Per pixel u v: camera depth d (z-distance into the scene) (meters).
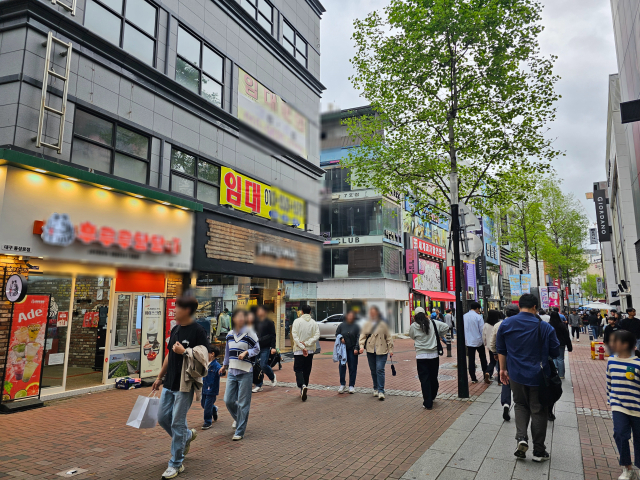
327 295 27.73
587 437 5.45
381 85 11.59
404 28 10.59
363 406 7.41
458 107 10.34
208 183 12.05
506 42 10.19
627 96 17.83
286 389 9.11
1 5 7.79
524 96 10.30
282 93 15.89
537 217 30.12
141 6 10.37
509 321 4.82
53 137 7.98
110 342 9.09
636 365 4.02
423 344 7.26
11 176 6.97
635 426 3.97
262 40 14.88
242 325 5.70
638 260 18.28
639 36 14.44
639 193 17.05
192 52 11.86
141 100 10.07
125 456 4.76
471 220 12.20
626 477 3.90
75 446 5.11
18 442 5.24
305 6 18.20
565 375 10.88
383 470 4.34
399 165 12.16
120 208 8.96
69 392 8.09
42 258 7.58
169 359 4.40
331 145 16.95
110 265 8.87
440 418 6.50
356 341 8.78
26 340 7.19
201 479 4.09
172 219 10.34
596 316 23.38
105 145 9.11
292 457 4.75
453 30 9.96
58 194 7.71
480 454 4.77
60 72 8.20
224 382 9.91
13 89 7.51
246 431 5.86
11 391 6.95
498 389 8.82
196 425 6.19
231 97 13.15
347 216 28.14
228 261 12.18
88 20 8.96
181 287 10.93
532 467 4.38
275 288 15.63
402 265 30.05
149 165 10.18
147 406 4.19
